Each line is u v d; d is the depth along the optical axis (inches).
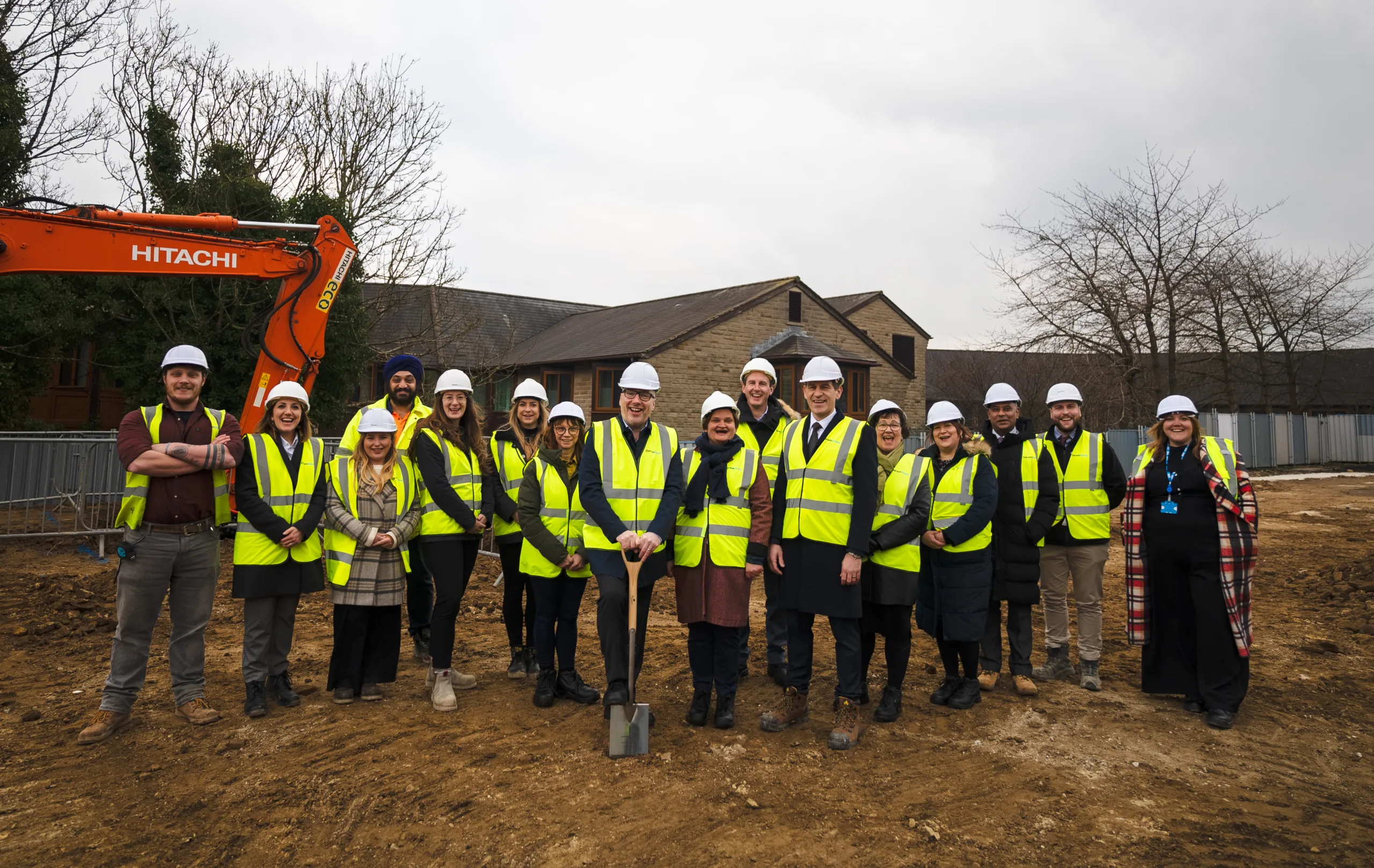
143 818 141.4
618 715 165.5
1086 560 215.0
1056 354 997.2
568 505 194.2
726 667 181.9
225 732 179.0
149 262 324.2
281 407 191.6
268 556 187.8
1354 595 325.4
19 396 579.2
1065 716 193.3
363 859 128.9
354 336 632.4
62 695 202.8
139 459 171.6
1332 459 1153.4
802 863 126.4
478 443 212.4
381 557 196.2
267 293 585.9
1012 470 210.8
